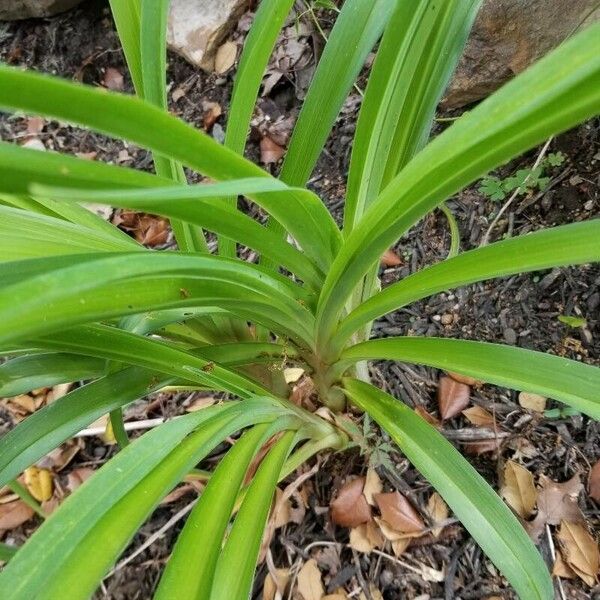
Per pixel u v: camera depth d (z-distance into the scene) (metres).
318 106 0.40
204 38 0.86
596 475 0.53
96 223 0.45
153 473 0.29
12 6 0.99
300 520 0.56
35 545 0.26
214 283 0.30
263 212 0.75
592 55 0.17
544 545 0.51
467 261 0.31
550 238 0.28
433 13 0.35
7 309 0.18
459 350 0.36
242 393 0.39
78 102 0.17
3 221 0.32
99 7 0.99
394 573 0.52
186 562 0.28
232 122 0.39
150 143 0.21
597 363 0.57
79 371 0.38
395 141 0.40
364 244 0.30
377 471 0.56
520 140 0.21
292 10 0.85
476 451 0.56
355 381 0.45
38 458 0.35
